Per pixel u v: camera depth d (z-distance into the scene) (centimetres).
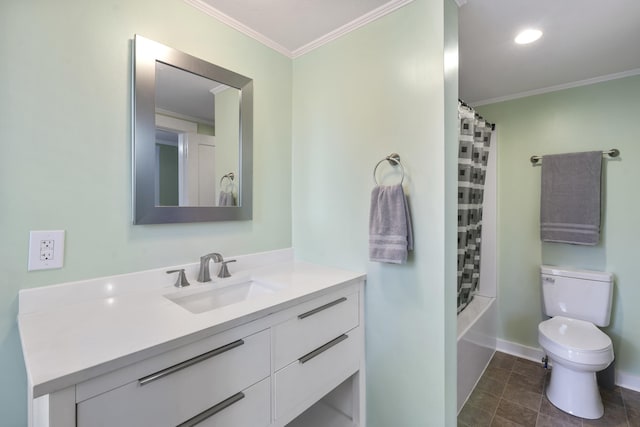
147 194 117
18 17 91
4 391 90
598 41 163
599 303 204
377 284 144
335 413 155
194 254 136
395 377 138
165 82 123
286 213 179
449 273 126
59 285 99
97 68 106
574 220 213
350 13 141
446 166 123
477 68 196
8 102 90
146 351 71
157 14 121
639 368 199
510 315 252
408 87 132
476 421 172
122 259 114
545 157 226
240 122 152
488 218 257
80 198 103
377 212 134
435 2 124
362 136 149
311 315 119
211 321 88
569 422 172
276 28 153
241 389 94
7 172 90
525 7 134
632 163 200
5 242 90
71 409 62
